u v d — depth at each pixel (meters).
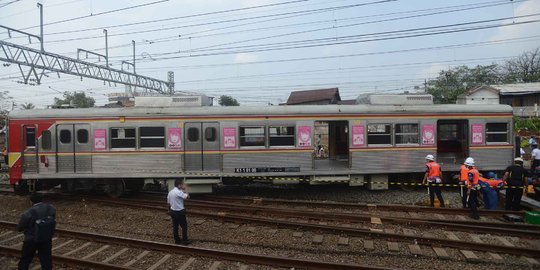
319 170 14.27
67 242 9.01
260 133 14.16
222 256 7.79
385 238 9.06
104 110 14.09
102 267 7.28
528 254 8.01
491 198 12.10
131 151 14.00
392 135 14.53
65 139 14.06
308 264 7.22
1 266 7.59
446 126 16.89
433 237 8.96
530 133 29.91
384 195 14.44
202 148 14.05
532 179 13.45
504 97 41.09
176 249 8.15
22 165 14.05
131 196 14.78
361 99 15.78
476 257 7.85
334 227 9.58
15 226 10.16
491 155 15.09
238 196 14.68
